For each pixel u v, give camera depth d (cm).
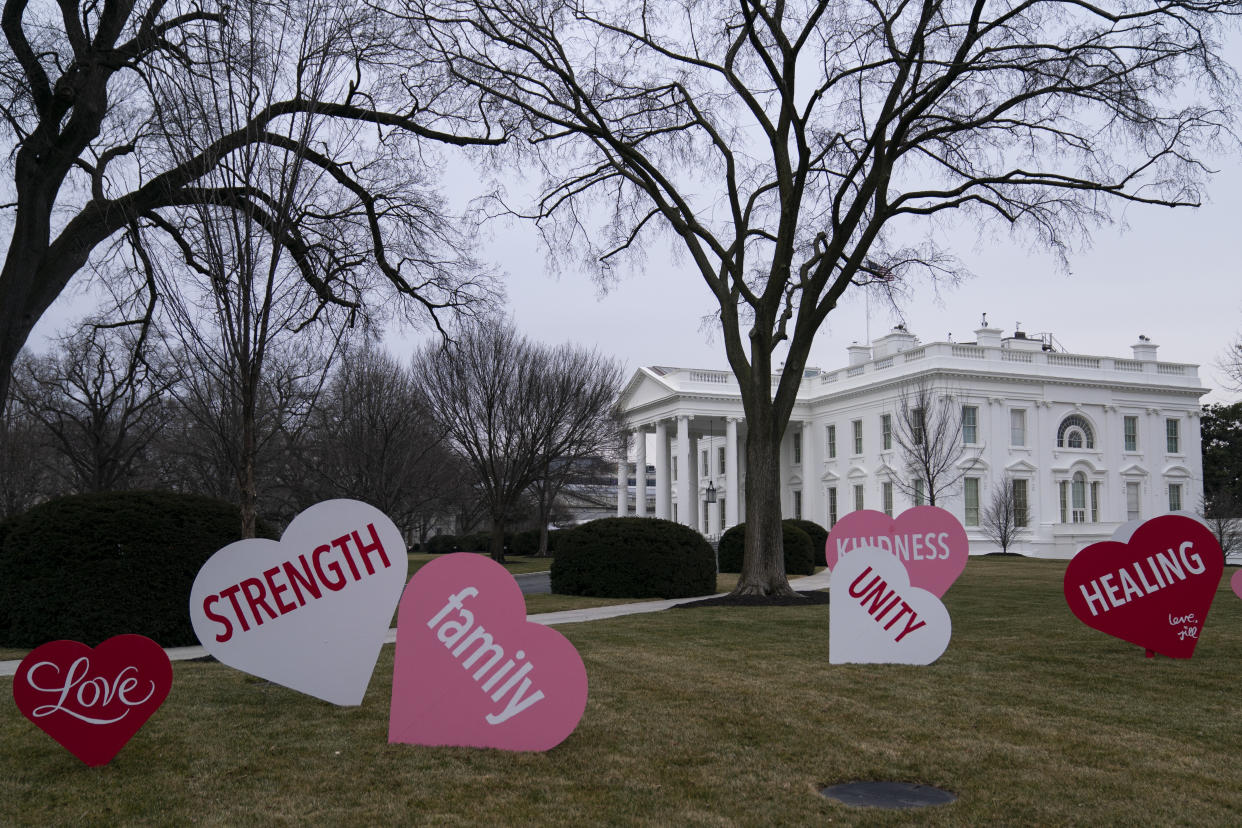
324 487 2966
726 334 1739
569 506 6412
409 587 612
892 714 693
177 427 3709
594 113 1653
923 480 4219
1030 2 1495
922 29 1430
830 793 517
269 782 521
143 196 1548
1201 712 701
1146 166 1602
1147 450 5088
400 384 3094
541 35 1650
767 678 841
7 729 644
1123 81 1502
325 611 673
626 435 4928
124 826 453
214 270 1070
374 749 586
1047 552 4550
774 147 1702
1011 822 466
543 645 604
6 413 3659
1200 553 948
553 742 592
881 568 927
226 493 2808
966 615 1391
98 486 3259
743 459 5978
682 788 517
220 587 646
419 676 608
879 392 5031
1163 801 498
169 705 712
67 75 1480
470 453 3444
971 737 626
